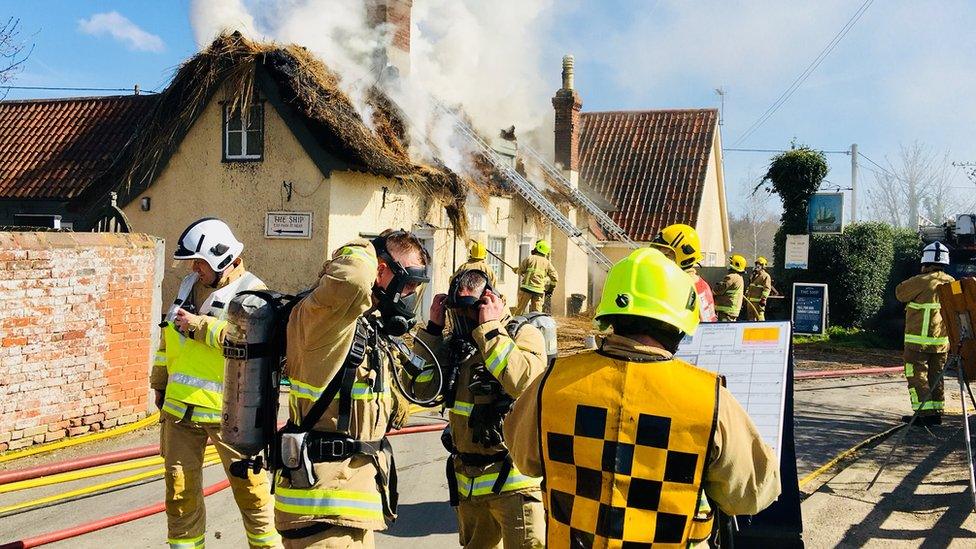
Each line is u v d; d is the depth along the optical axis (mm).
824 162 18422
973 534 5238
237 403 3205
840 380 12320
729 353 4203
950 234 15547
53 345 7172
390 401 3408
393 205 15148
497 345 3445
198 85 14492
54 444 7121
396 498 3352
